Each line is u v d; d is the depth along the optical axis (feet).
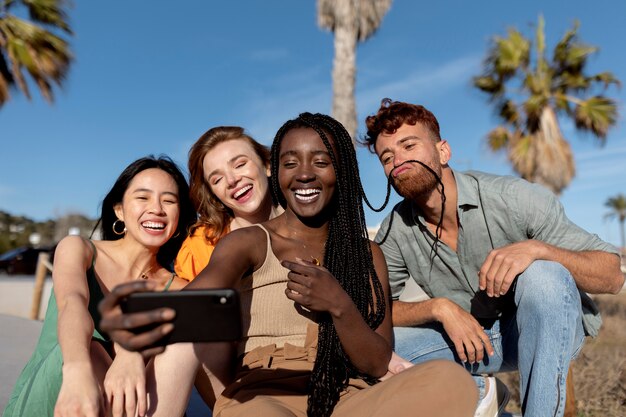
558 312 8.32
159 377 6.63
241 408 6.31
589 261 9.06
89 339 7.02
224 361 7.29
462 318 9.45
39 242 128.06
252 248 7.16
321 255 7.82
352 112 41.16
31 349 16.89
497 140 54.19
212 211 11.00
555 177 52.26
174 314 5.00
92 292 8.60
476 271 10.30
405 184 9.85
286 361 7.06
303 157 7.62
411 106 10.05
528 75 52.95
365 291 7.70
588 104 51.47
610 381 15.29
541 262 8.73
